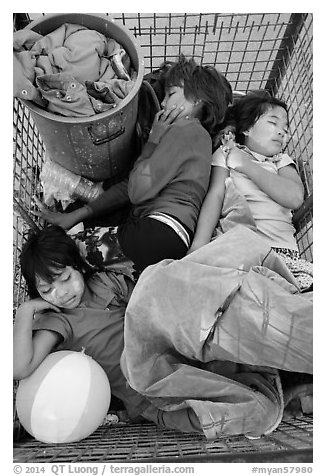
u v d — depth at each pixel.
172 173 1.17
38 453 0.92
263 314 0.91
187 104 1.24
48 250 1.08
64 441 0.97
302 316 0.90
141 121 1.30
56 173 1.28
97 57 1.12
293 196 1.28
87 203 1.33
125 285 1.20
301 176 1.42
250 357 0.92
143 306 0.94
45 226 1.34
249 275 0.94
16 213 1.18
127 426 1.12
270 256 1.04
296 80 1.39
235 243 1.03
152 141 1.21
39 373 0.99
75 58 1.10
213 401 0.96
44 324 1.08
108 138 1.12
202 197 1.21
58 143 1.17
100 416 1.00
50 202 1.32
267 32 1.57
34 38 1.12
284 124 1.35
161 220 1.14
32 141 1.31
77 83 1.07
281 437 0.93
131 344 0.96
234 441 0.94
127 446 0.95
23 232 1.27
